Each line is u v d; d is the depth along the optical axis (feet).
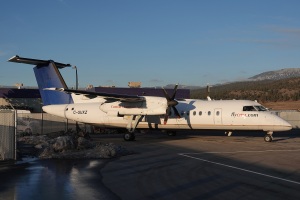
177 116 92.17
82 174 44.04
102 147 63.77
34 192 34.17
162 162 54.03
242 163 52.60
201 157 59.31
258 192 34.14
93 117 99.14
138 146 77.41
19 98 148.87
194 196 32.68
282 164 51.55
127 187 36.60
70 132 97.14
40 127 113.60
